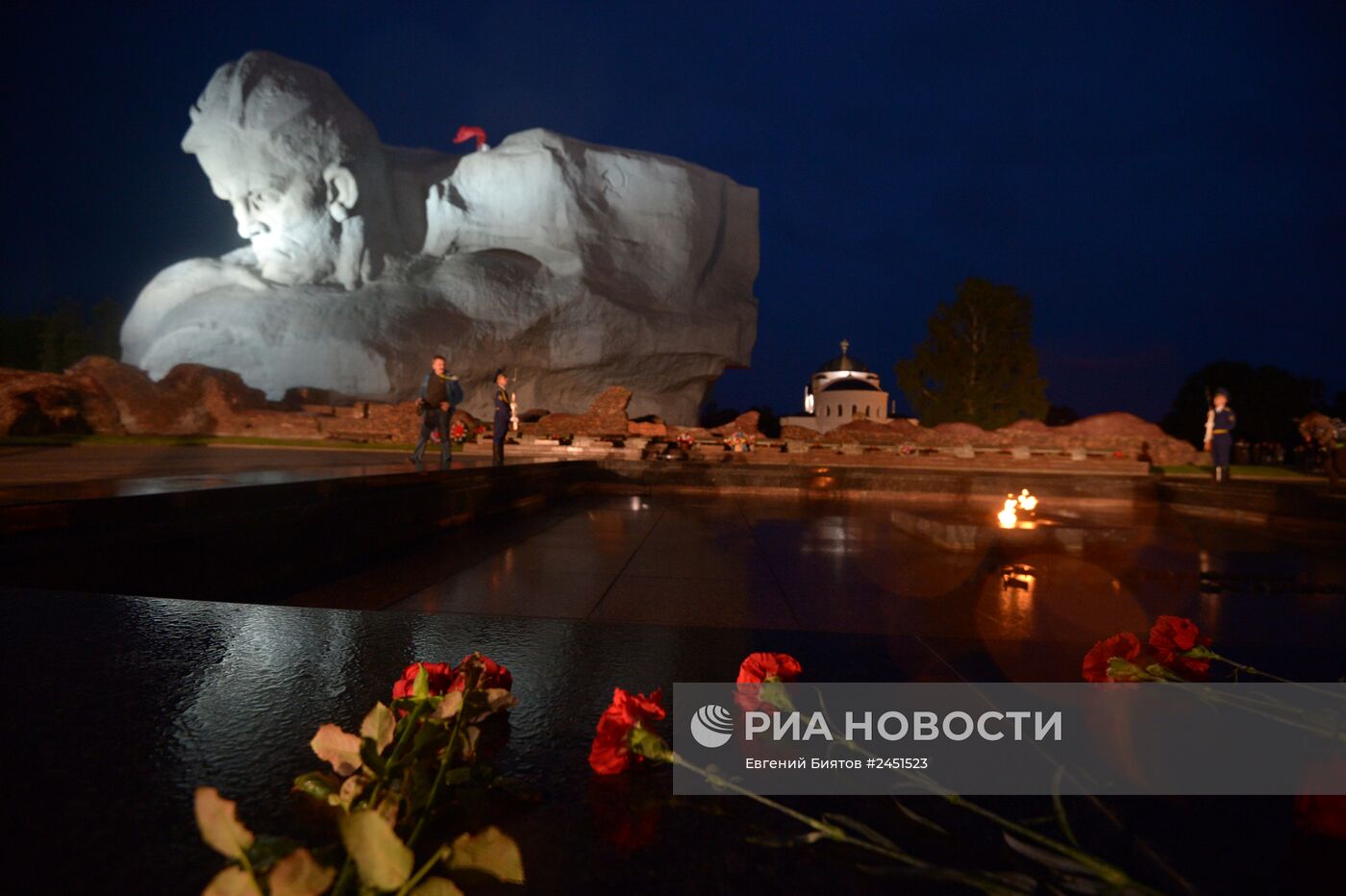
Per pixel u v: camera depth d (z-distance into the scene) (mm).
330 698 1540
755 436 29125
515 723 1435
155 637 1964
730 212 71812
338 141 50531
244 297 47250
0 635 1941
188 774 1145
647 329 60250
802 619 4035
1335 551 7152
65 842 933
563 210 61062
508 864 731
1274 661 1973
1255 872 904
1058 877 884
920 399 51938
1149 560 6371
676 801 1099
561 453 22219
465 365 51656
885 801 1106
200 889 837
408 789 979
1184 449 28859
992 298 50094
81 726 1333
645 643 2098
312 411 30672
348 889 698
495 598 4445
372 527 6148
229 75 48156
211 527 4191
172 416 26469
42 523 3182
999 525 6961
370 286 52250
